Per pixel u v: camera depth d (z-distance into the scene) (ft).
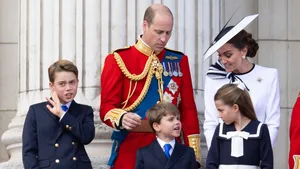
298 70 145.28
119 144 105.29
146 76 105.91
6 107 141.79
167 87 106.32
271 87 105.29
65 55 122.62
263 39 145.07
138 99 105.40
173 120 99.45
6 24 142.82
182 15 124.98
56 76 101.96
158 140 100.58
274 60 144.97
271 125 104.47
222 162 99.81
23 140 101.76
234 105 99.14
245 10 144.97
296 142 99.40
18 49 133.28
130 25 122.42
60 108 101.35
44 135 101.76
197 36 126.31
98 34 122.11
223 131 100.12
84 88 121.60
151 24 104.37
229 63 103.50
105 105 104.58
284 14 145.48
